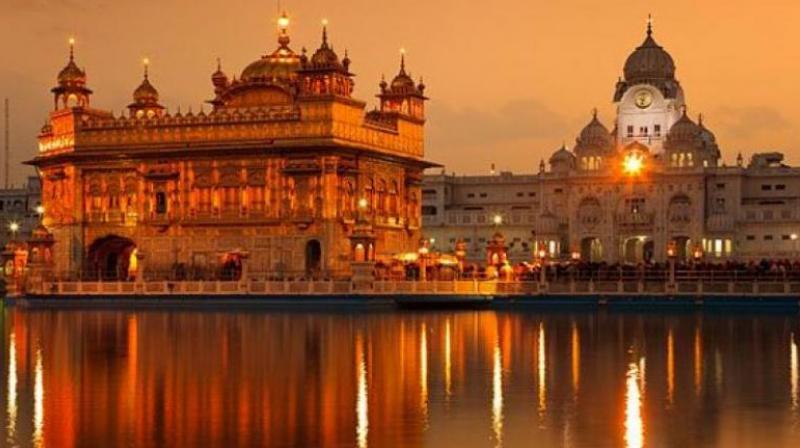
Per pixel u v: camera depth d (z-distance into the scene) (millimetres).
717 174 148750
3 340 58125
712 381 40750
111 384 40094
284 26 109062
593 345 54094
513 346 53781
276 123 98062
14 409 34594
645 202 148000
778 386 39469
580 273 88812
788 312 79500
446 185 161500
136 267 102188
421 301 87500
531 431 31031
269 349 52438
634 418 32969
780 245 145000
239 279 96812
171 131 101188
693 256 130750
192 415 33438
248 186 99000
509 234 154750
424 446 29109
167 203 101500
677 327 65500
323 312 82688
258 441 29719
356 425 31859
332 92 96812
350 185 99250
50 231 106375
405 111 110500
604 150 153125
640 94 155875
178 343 55781
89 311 85750
